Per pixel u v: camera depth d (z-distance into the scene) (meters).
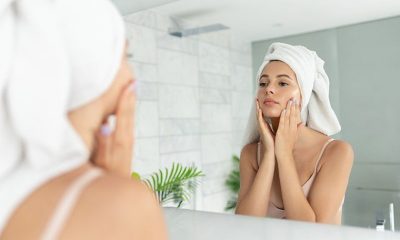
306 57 0.77
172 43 2.38
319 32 2.52
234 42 2.85
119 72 0.29
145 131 2.19
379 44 2.37
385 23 2.31
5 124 0.25
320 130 0.84
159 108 2.30
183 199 2.18
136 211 0.25
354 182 2.41
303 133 0.81
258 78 0.83
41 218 0.23
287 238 0.43
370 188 2.35
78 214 0.23
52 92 0.23
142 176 2.16
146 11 2.12
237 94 2.99
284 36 2.64
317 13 2.13
